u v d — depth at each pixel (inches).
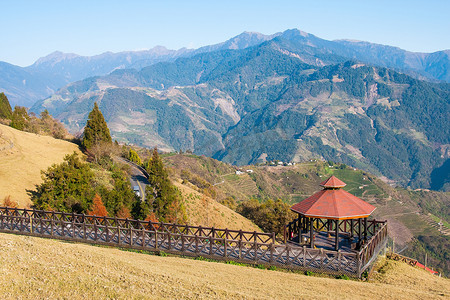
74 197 1766.7
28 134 3159.5
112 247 1045.8
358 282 863.7
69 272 689.0
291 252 928.3
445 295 838.5
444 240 6003.9
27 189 1921.8
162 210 1955.0
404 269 1055.0
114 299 618.2
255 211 3371.1
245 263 948.6
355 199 1068.5
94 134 3257.9
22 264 682.8
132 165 3575.3
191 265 887.1
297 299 706.2
